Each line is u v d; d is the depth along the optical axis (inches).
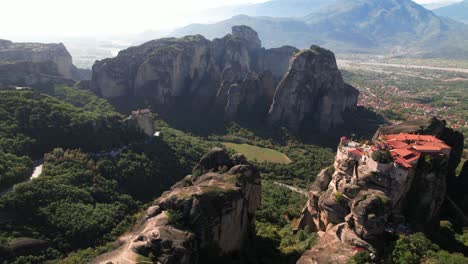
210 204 3388.3
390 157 3634.4
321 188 4483.3
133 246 2974.9
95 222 4685.0
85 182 5374.0
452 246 3454.7
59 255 4212.6
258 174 4077.3
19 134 5757.9
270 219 5098.4
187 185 3838.6
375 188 3644.2
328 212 3841.0
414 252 3122.5
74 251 4325.8
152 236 3009.4
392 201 3548.2
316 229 4291.3
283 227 4899.1
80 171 5477.4
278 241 4264.3
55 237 4377.5
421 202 3641.7
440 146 3956.7
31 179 5108.3
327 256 3265.3
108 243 4402.1
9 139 5580.7
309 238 4015.8
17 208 4480.8
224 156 4133.9
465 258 3026.6
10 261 3882.9
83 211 4785.9
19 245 4047.7
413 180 3698.3
